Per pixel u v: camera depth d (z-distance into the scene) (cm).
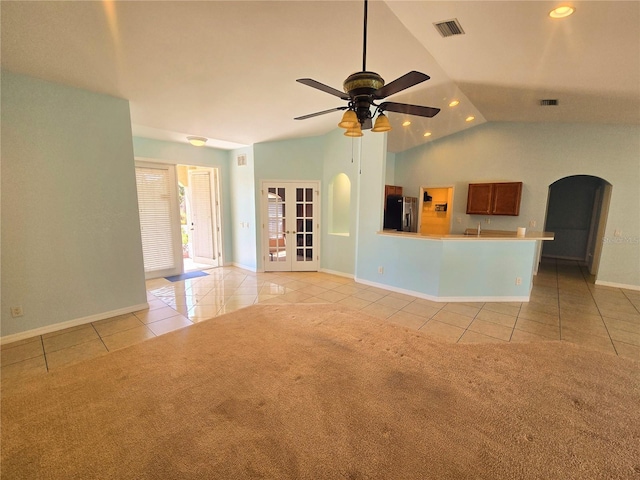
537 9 197
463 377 239
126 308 366
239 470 157
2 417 192
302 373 243
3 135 271
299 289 482
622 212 490
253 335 312
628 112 406
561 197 748
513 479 152
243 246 622
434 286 427
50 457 163
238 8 204
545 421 192
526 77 322
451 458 164
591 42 232
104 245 340
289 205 585
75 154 311
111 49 241
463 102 436
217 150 605
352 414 197
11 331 290
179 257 574
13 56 244
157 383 229
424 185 691
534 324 346
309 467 159
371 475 154
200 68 281
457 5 203
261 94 348
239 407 203
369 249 500
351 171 532
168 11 202
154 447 170
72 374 240
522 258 417
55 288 312
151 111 375
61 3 188
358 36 245
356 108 205
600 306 405
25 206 287
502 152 580
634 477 153
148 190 521
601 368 253
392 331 324
